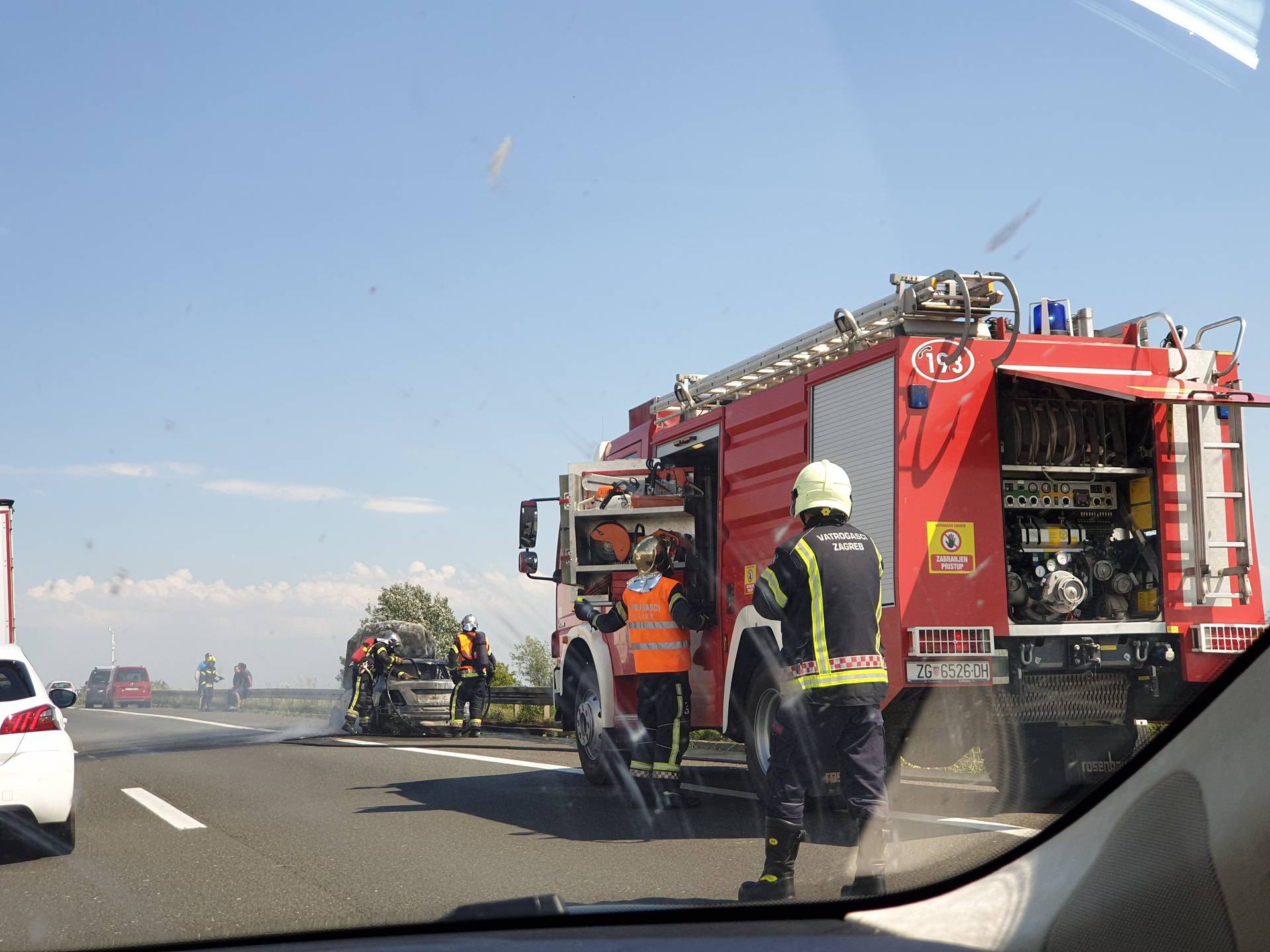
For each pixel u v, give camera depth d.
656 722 8.45
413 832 7.42
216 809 8.84
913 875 4.69
